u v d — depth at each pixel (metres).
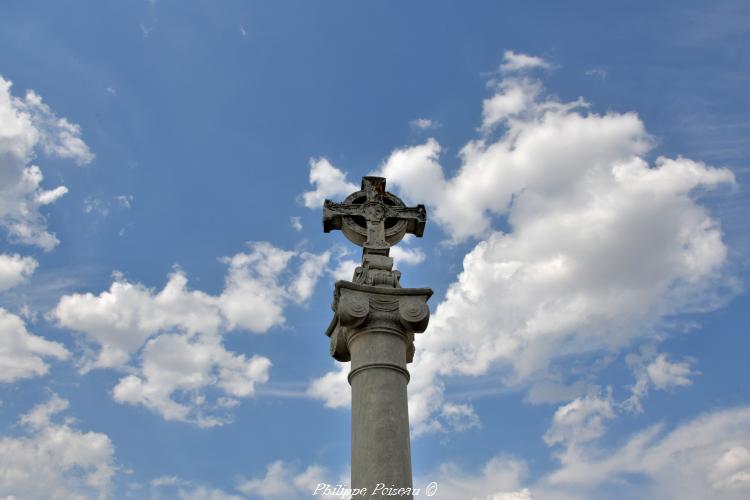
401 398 15.59
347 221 18.86
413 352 17.05
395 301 16.59
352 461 15.04
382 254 18.28
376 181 19.77
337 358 17.36
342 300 16.30
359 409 15.45
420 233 19.62
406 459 14.84
